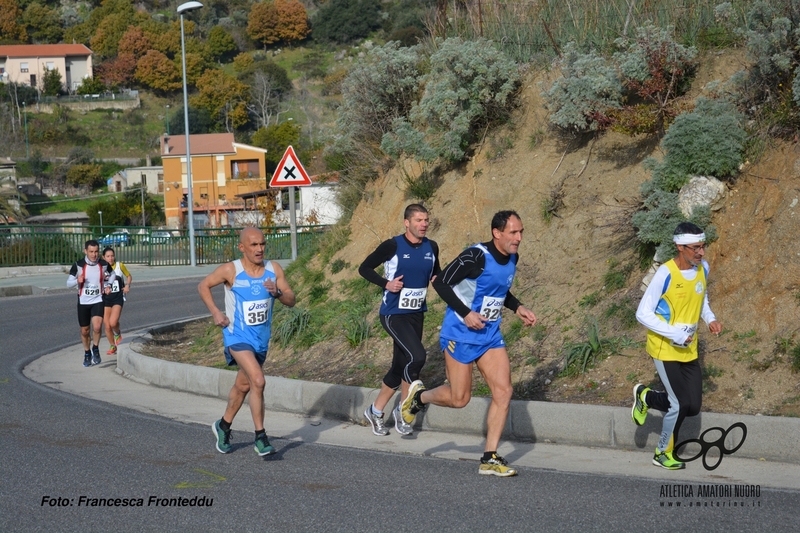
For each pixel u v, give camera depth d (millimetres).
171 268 29922
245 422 8016
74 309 18047
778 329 7262
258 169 69812
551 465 6262
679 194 8461
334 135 13961
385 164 12891
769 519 4949
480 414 7254
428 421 7531
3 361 11859
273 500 5457
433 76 11711
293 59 110562
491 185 10914
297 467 6293
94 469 6238
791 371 6848
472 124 11555
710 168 8375
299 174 13289
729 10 9172
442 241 10875
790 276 7512
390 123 13094
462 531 4820
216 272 6547
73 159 83812
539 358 8188
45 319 16484
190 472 6160
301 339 10211
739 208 8352
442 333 6227
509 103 11516
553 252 9656
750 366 7090
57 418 8078
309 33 116500
